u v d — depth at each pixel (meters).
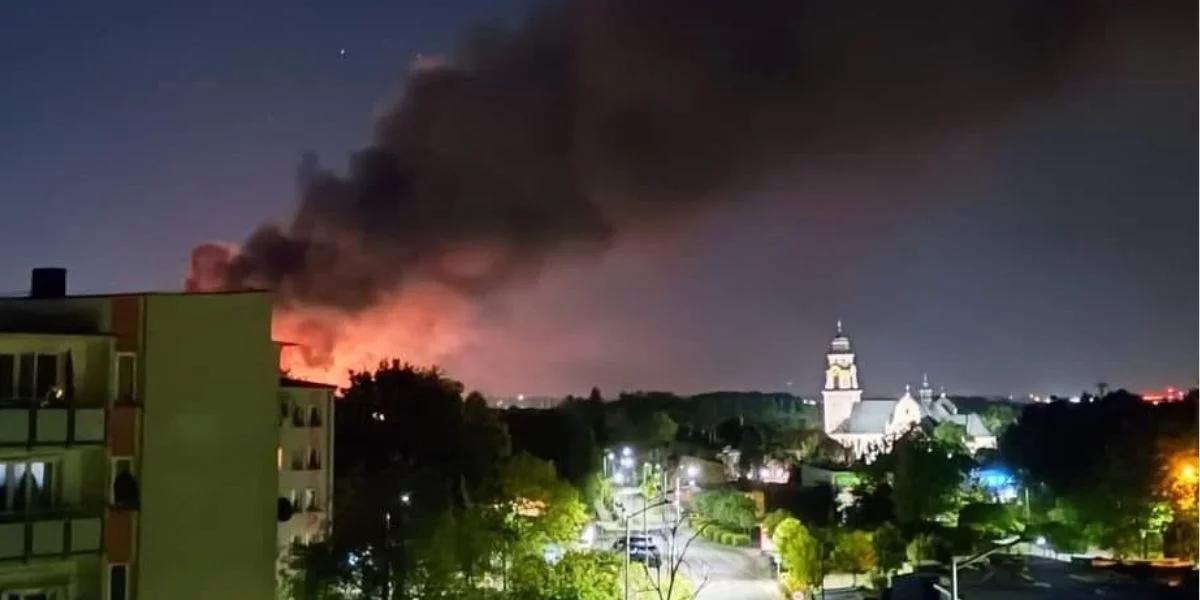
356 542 53.19
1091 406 105.31
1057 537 81.06
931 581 65.56
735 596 77.56
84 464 32.12
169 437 33.53
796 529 76.62
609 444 163.62
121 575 32.31
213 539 34.09
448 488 70.81
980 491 100.94
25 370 31.75
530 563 56.16
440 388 88.06
